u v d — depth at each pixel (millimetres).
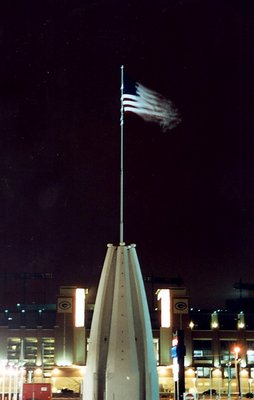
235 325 157625
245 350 152625
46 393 94438
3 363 91688
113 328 53344
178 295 150500
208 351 152250
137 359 53250
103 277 55406
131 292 55000
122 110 59188
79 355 145500
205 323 158000
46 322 159000
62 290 149250
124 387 52219
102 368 53250
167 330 148000
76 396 127562
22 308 166625
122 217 57375
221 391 146875
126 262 55250
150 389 52719
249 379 138375
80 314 147625
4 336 152125
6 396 110625
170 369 145250
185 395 69688
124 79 57000
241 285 174250
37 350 151000
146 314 54656
